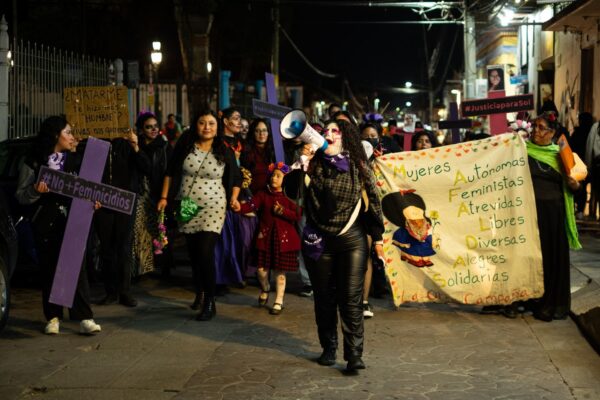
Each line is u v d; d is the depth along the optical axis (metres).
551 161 7.95
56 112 14.55
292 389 5.67
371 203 6.10
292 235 8.27
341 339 7.21
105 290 9.00
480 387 5.69
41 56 14.09
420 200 8.09
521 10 25.95
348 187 6.04
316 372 6.11
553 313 7.85
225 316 8.16
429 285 8.12
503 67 20.70
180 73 40.88
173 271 10.99
